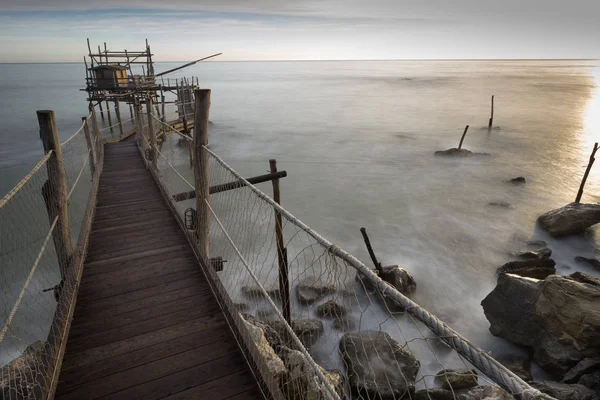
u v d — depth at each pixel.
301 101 62.28
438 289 11.12
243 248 11.90
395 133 34.97
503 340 8.88
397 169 23.73
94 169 8.84
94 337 3.39
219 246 11.74
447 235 14.71
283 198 18.70
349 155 27.22
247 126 39.19
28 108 51.56
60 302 3.66
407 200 18.45
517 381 1.16
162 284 4.30
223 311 3.75
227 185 7.82
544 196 18.94
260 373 2.86
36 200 14.11
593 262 12.26
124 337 3.40
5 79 146.12
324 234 14.68
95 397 2.76
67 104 56.81
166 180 18.02
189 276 4.47
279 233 7.54
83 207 16.23
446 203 18.06
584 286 7.85
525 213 16.77
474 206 17.66
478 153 26.75
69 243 4.50
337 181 21.41
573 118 42.44
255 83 117.06
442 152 26.89
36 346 4.87
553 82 102.75
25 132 34.19
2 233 11.52
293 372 4.18
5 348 8.13
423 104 56.41
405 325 8.98
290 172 23.22
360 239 14.34
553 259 12.88
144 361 3.11
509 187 20.27
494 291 9.45
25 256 10.68
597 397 6.59
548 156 26.72
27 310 9.20
